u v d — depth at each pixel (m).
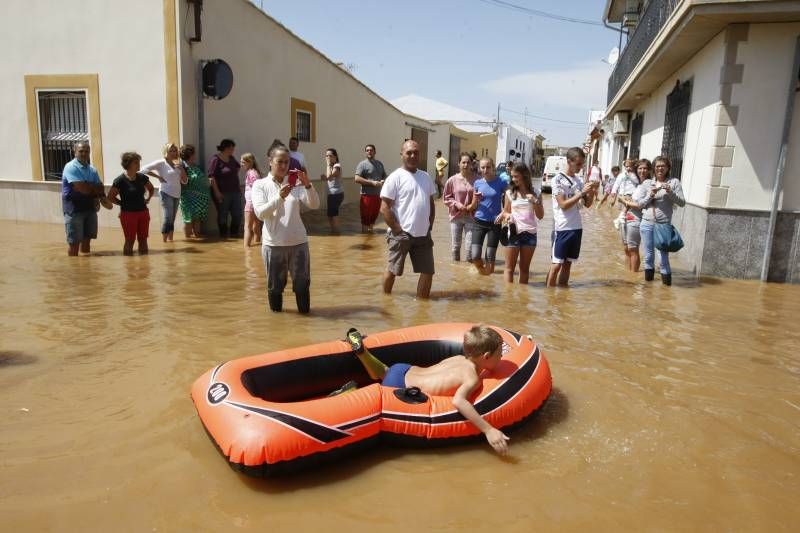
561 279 7.89
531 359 4.14
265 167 13.80
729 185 8.70
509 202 7.84
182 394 4.18
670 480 3.31
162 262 8.62
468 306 6.72
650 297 7.39
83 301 6.45
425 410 3.58
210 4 11.42
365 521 2.91
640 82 14.02
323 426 3.31
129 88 11.15
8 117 11.99
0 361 4.71
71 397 4.11
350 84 18.84
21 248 9.53
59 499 3.00
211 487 3.15
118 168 11.51
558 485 3.24
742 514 3.02
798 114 8.36
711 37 9.27
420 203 6.79
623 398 4.33
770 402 4.33
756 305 7.12
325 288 7.45
